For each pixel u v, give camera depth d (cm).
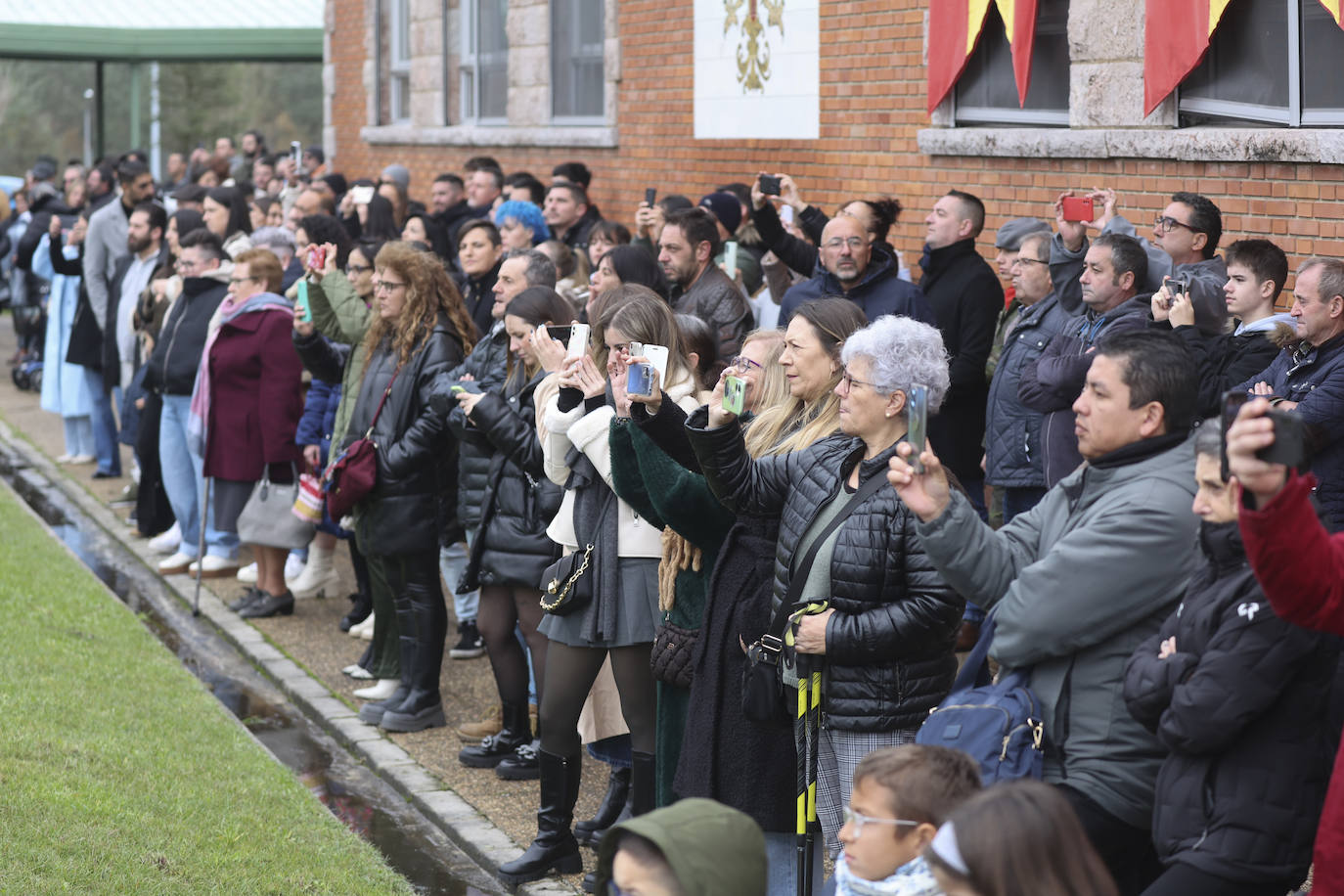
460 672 1005
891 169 1244
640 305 634
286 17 2842
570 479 677
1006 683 455
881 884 354
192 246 1241
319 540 1145
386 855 726
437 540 888
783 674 530
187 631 1118
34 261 2033
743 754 556
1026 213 1102
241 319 1131
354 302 966
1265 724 405
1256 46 920
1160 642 428
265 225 1678
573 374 636
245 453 1128
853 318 562
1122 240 779
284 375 1116
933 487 462
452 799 784
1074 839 299
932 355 512
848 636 500
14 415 2027
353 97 2311
